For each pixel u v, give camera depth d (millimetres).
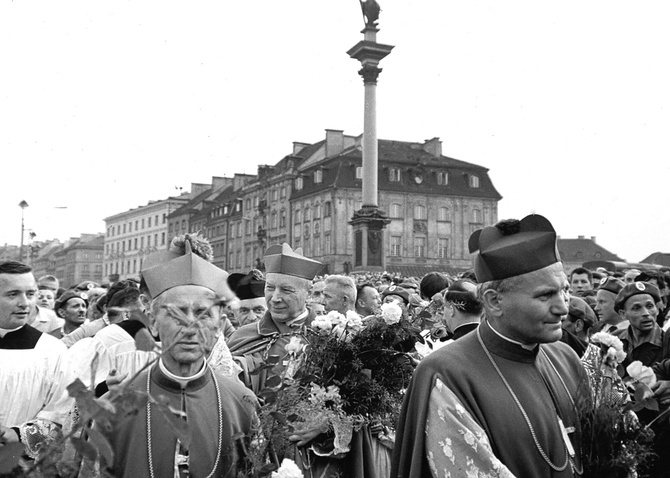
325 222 68000
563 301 2977
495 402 2922
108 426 1978
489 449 2770
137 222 111125
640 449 3035
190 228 95438
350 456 4266
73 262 120375
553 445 2936
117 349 4250
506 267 2967
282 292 5613
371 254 31875
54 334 9039
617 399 3154
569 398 3148
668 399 4008
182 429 1999
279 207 75500
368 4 28703
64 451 2008
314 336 4277
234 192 88438
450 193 72562
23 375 4367
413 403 3043
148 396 2004
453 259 72125
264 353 5445
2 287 4422
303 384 3957
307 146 78000
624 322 6660
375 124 30812
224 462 2869
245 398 3105
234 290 3449
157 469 2744
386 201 70500
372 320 4352
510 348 3090
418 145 76438
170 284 2912
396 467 3064
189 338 2850
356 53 29406
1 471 1890
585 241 98750
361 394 4203
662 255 81188
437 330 5301
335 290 6023
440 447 2844
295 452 4277
